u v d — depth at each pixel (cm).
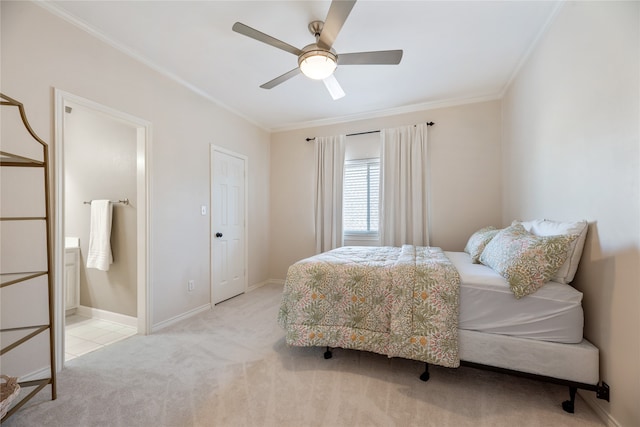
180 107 294
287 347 231
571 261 162
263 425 144
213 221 338
